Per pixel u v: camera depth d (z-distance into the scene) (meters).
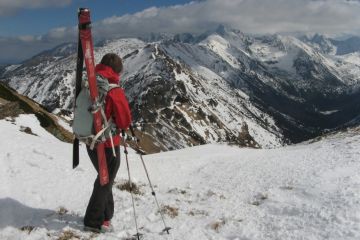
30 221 8.32
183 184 17.52
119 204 10.36
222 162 22.97
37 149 15.90
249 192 13.99
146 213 9.55
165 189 14.92
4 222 8.08
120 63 7.52
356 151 19.50
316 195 11.67
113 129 7.40
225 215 10.30
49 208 9.59
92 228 7.88
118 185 13.11
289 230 8.82
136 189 13.27
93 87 6.96
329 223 8.91
